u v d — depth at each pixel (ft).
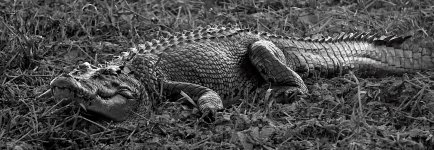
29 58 31.09
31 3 36.50
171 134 24.23
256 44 28.84
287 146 22.86
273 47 29.04
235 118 25.04
